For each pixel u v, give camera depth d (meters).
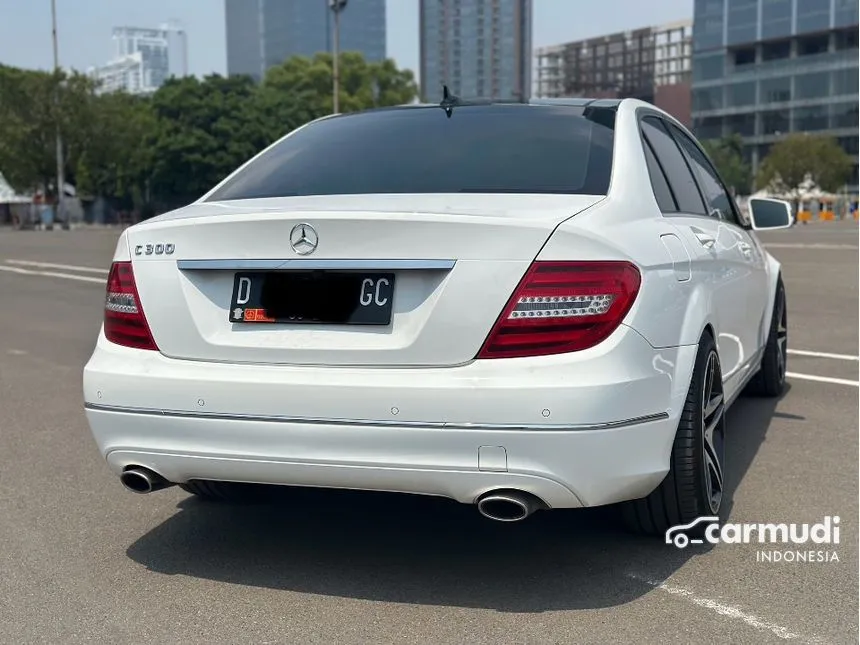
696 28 132.25
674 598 3.13
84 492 4.35
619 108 3.97
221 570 3.42
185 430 3.08
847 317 10.32
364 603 3.13
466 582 3.28
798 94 121.88
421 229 2.91
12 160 57.28
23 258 20.39
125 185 68.25
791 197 92.19
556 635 2.88
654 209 3.54
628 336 2.92
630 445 2.93
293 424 2.96
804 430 5.32
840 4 117.75
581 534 3.71
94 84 57.72
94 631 2.96
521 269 2.87
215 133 65.19
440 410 2.84
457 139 3.81
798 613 3.02
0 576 3.40
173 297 3.16
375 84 87.06
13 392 6.67
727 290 4.13
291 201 3.42
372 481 2.95
